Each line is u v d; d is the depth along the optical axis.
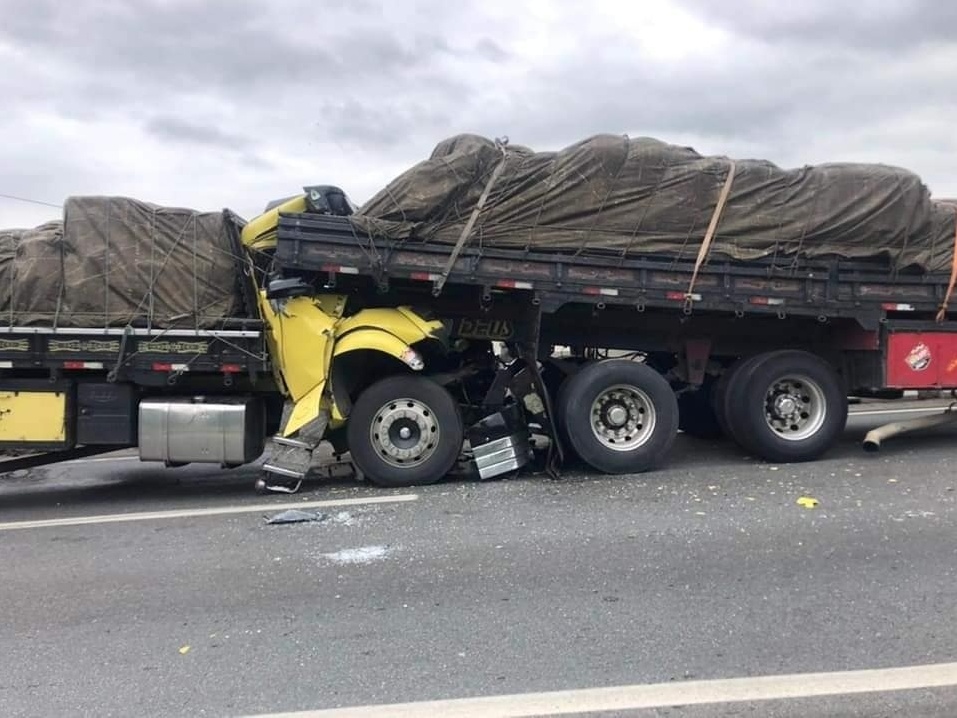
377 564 5.42
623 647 4.04
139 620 4.59
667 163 8.00
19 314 7.52
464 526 6.26
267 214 7.82
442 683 3.72
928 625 4.20
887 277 8.50
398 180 7.60
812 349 9.18
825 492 7.04
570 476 8.08
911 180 8.45
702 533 5.88
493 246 7.75
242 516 6.89
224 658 4.05
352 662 3.96
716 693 3.56
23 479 9.45
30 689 3.76
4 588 5.20
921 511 6.31
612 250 7.90
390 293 8.19
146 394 7.91
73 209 7.77
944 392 9.46
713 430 10.19
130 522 6.88
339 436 8.38
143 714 3.52
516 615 4.47
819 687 3.60
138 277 7.68
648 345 8.78
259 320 7.79
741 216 8.11
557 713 3.44
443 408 7.82
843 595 4.62
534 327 8.07
